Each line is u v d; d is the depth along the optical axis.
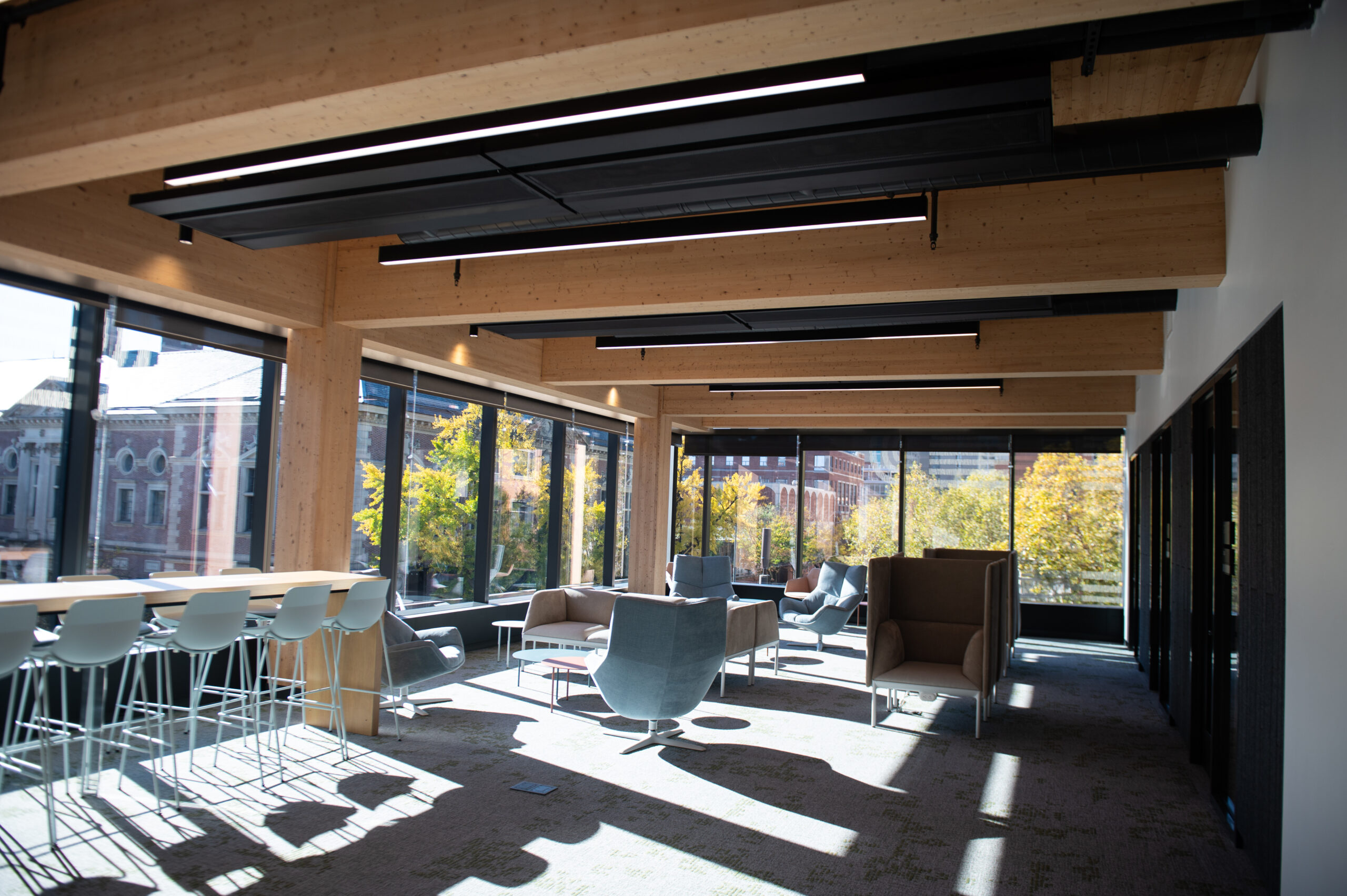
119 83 3.69
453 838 4.07
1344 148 2.81
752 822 4.44
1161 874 3.90
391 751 5.50
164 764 5.07
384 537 8.79
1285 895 3.36
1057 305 6.73
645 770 5.28
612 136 3.77
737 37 2.75
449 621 9.37
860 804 4.77
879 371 8.79
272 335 7.18
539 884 3.59
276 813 4.32
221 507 6.89
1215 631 5.16
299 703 5.94
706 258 6.03
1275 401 3.62
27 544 5.57
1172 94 4.43
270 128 3.56
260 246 5.57
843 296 5.71
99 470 5.93
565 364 9.80
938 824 4.50
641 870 3.77
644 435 12.73
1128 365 8.01
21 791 4.50
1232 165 4.73
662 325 7.52
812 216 4.86
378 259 6.24
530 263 6.48
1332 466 2.89
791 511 14.52
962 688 6.44
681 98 3.35
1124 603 12.41
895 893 3.64
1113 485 12.84
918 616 7.34
